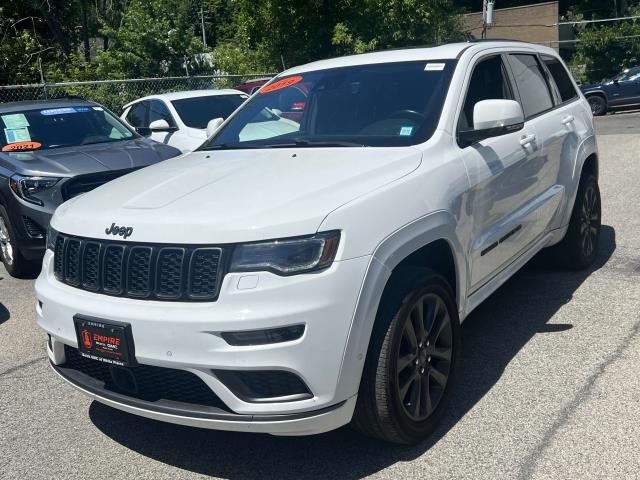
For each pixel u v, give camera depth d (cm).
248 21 2306
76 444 384
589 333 481
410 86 443
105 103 1767
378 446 360
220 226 312
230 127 502
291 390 307
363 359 318
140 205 351
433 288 356
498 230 439
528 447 345
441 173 381
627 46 3394
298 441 370
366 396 327
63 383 468
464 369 440
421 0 2191
